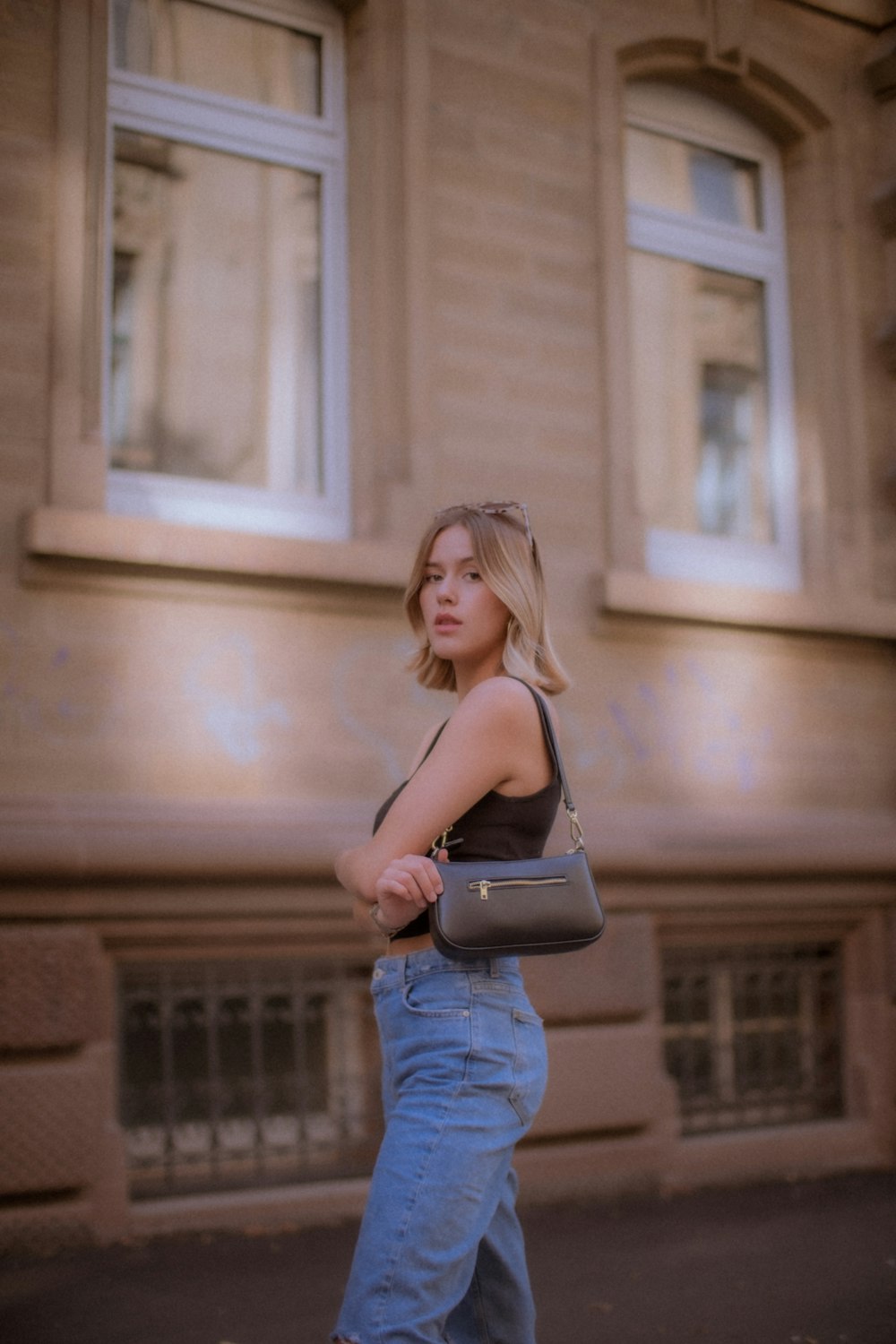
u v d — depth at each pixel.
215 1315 3.96
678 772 6.46
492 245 6.26
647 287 7.10
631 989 5.93
